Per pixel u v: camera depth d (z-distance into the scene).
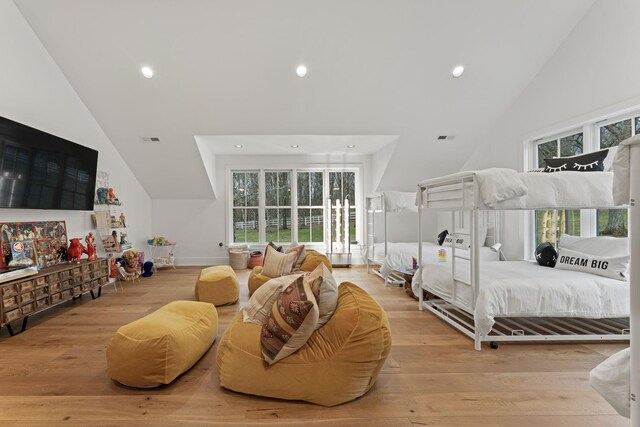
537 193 2.40
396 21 3.34
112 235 4.40
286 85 3.96
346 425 1.55
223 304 3.55
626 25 2.86
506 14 3.30
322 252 6.25
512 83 4.00
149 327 1.95
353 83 3.97
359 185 6.30
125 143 4.77
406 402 1.72
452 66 3.80
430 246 4.90
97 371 2.07
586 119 3.26
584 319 2.83
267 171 6.30
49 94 3.56
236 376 1.76
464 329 2.58
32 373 2.04
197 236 6.12
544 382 1.92
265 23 3.31
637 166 0.96
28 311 2.76
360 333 1.71
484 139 4.91
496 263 3.22
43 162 3.28
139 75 3.80
